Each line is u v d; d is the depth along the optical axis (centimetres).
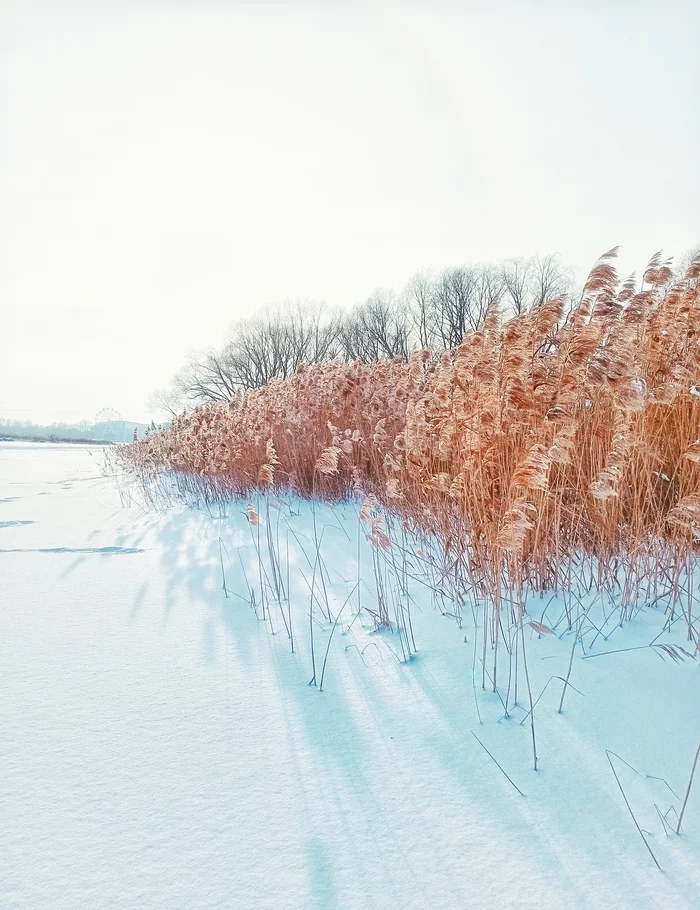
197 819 172
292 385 920
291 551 528
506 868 154
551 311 388
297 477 793
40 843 162
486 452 367
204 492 921
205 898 143
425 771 198
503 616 338
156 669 281
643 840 164
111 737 219
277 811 176
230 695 254
